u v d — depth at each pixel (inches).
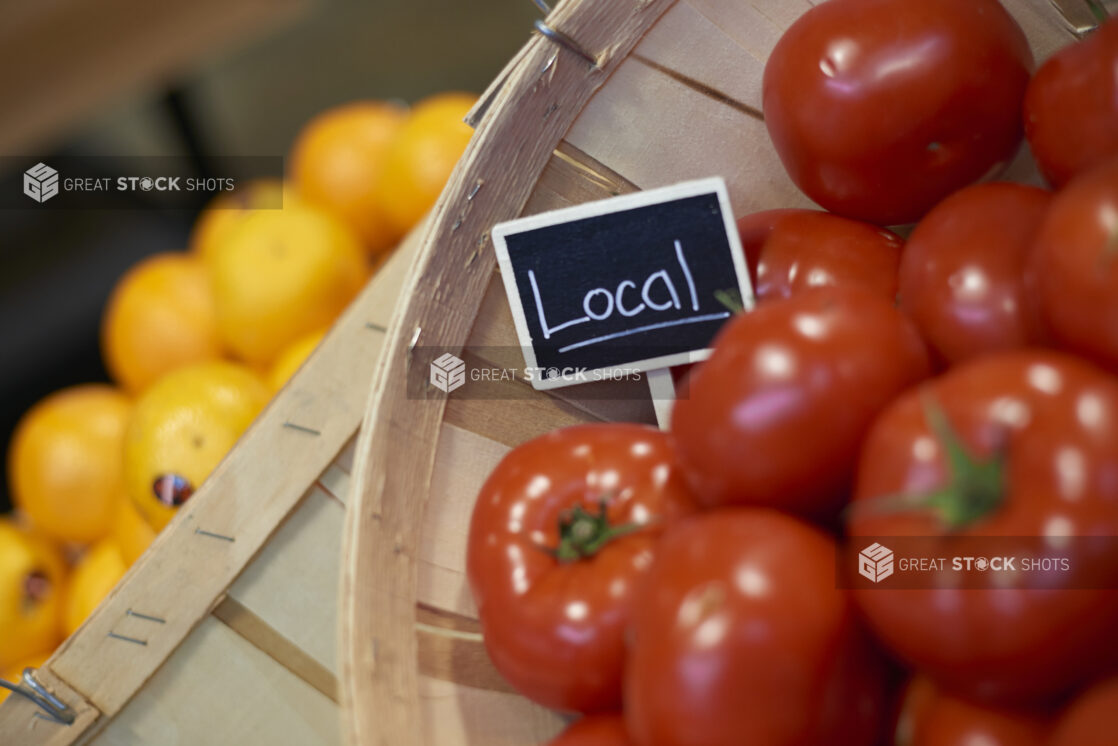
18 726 29.8
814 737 18.2
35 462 39.0
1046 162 23.5
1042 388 17.2
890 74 23.6
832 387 19.7
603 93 26.8
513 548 23.6
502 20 79.5
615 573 22.4
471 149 25.6
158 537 30.0
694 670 17.9
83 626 29.9
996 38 23.9
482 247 26.2
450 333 26.2
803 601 18.3
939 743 18.2
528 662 22.6
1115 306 17.6
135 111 61.4
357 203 43.7
